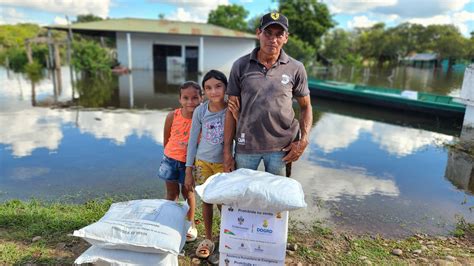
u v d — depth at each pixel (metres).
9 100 9.52
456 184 4.30
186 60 21.75
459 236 2.97
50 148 5.16
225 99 2.35
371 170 4.75
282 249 1.93
